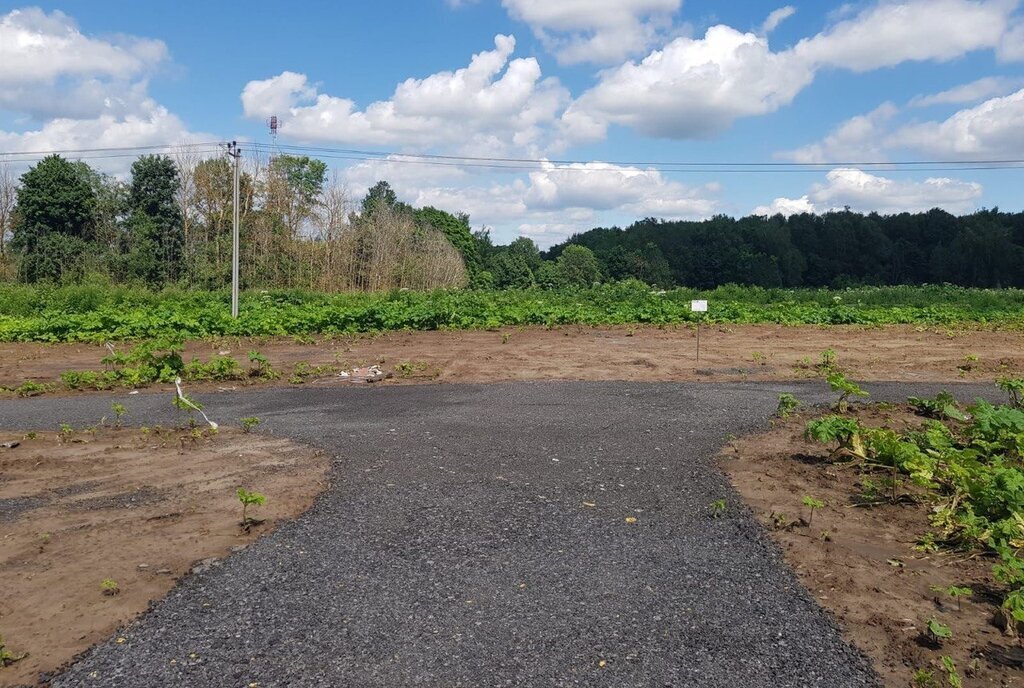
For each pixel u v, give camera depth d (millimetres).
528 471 6215
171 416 8883
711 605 3826
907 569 4262
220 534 4910
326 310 20781
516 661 3303
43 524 5191
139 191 43281
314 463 6586
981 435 6453
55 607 3908
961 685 3098
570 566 4312
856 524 4953
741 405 8984
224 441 7520
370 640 3494
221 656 3381
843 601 3869
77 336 18828
